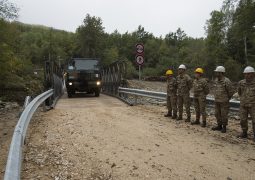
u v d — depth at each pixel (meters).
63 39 136.75
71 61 23.44
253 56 57.91
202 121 11.38
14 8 25.66
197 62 74.25
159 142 8.92
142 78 63.03
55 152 8.02
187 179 6.31
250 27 35.12
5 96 23.77
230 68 58.84
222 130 10.34
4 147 8.90
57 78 21.72
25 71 32.75
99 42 90.00
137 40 122.69
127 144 8.70
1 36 25.83
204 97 11.21
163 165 7.07
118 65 21.41
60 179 6.38
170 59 99.88
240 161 7.37
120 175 6.51
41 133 10.05
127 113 14.10
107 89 25.70
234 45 66.44
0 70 24.80
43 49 115.50
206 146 8.59
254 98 9.40
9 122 13.40
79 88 22.97
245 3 33.97
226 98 10.29
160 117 13.18
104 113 14.05
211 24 72.38
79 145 8.61
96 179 6.35
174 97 12.84
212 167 6.96
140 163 7.19
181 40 127.69
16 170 4.83
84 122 11.78
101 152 7.99
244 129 9.69
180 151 8.09
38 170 6.88
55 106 16.97
